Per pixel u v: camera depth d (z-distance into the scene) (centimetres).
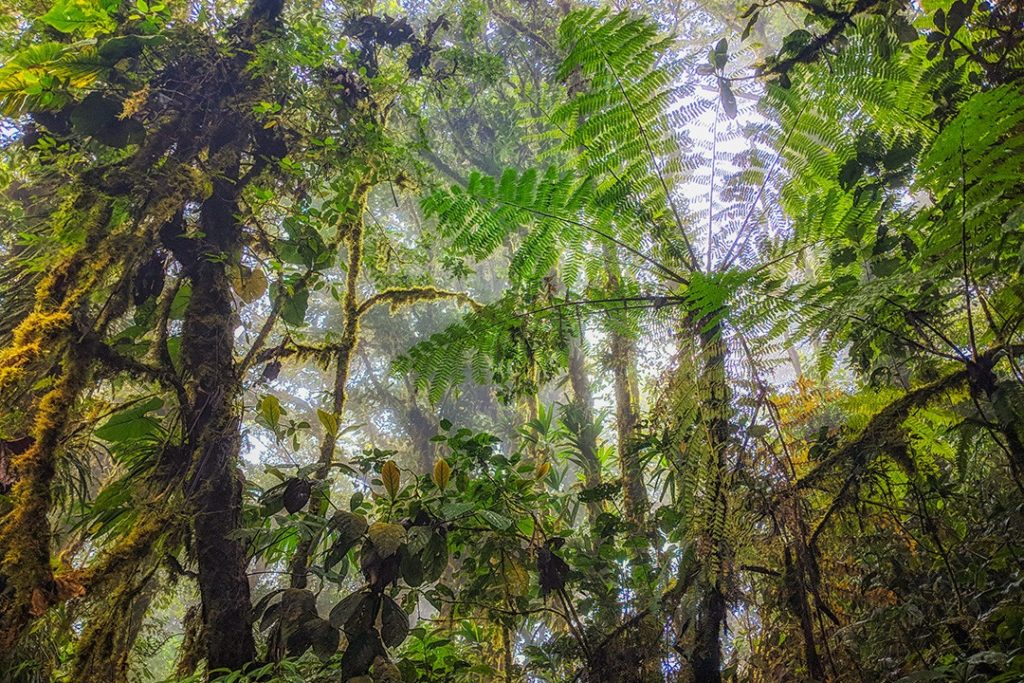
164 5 299
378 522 259
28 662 267
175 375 284
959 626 230
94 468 405
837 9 286
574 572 308
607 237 264
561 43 273
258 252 358
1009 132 211
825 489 250
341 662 248
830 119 252
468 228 266
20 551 213
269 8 353
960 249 212
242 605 269
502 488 307
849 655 236
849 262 261
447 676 282
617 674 259
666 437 292
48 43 288
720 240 265
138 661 360
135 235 273
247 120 329
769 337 227
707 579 223
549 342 314
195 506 267
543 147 696
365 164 354
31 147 318
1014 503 245
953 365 256
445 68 455
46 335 240
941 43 244
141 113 317
